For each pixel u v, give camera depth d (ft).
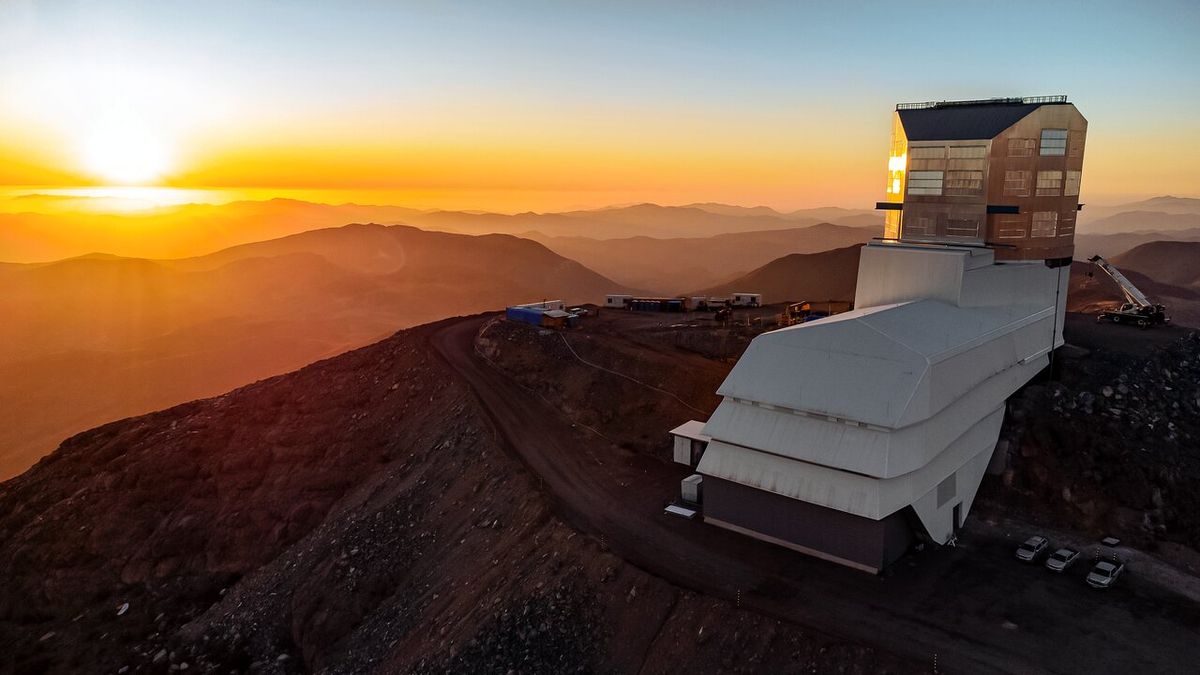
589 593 142.61
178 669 179.73
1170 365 202.59
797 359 162.40
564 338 282.36
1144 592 134.92
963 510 164.25
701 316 329.52
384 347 315.99
